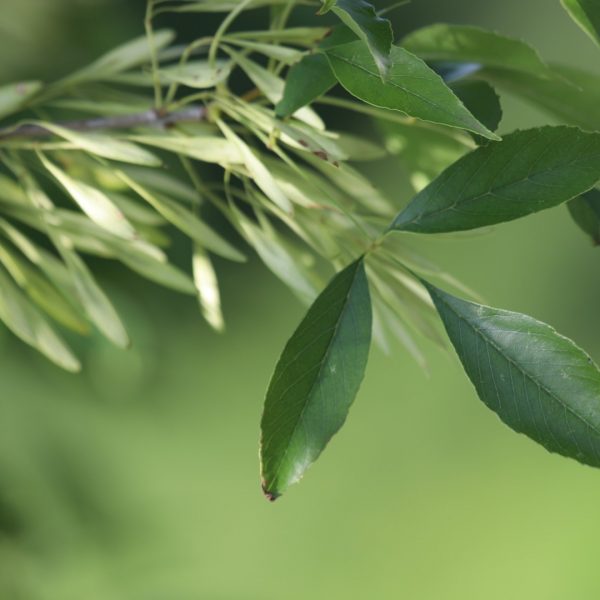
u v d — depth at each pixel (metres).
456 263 3.54
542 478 3.29
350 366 0.89
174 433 2.75
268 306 2.92
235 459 2.93
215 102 0.97
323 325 0.89
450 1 3.07
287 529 3.07
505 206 0.89
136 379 1.36
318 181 0.97
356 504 3.18
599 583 3.17
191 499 2.82
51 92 1.03
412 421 3.32
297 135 0.92
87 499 1.36
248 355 2.94
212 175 2.46
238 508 2.97
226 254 0.99
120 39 1.42
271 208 0.96
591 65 3.39
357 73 0.89
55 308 1.03
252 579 2.96
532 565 3.20
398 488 3.24
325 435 0.89
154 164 0.95
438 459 3.29
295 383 0.89
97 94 1.04
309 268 0.99
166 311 1.45
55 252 1.20
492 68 0.99
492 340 0.88
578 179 0.89
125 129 1.00
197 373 2.86
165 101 0.99
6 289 1.02
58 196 1.17
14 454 1.32
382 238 0.90
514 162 0.89
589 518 3.25
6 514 1.29
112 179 1.04
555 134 0.89
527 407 0.88
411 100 0.88
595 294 3.57
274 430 0.89
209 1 0.98
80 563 1.41
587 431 0.88
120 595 1.55
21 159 1.02
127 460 2.65
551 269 3.56
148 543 1.41
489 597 3.17
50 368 1.31
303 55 0.93
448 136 1.00
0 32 1.33
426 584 3.12
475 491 3.26
